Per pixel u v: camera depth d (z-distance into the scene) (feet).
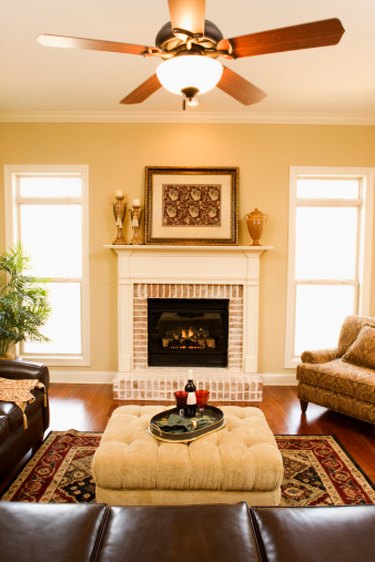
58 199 14.01
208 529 4.29
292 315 14.06
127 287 13.44
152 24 8.13
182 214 13.52
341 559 3.92
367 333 11.39
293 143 13.60
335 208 14.20
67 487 7.75
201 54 5.79
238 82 6.89
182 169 13.48
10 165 13.71
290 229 13.82
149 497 6.33
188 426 7.11
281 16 7.86
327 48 8.96
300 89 11.31
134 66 9.95
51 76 10.58
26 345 14.46
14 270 12.66
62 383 14.15
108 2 7.37
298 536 4.20
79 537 4.16
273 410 11.94
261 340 14.11
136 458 6.37
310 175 13.78
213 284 13.53
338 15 7.78
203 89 6.06
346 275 14.38
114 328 14.07
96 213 13.82
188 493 6.35
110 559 3.90
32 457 8.91
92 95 11.93
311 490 7.75
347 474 8.36
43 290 12.76
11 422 7.76
